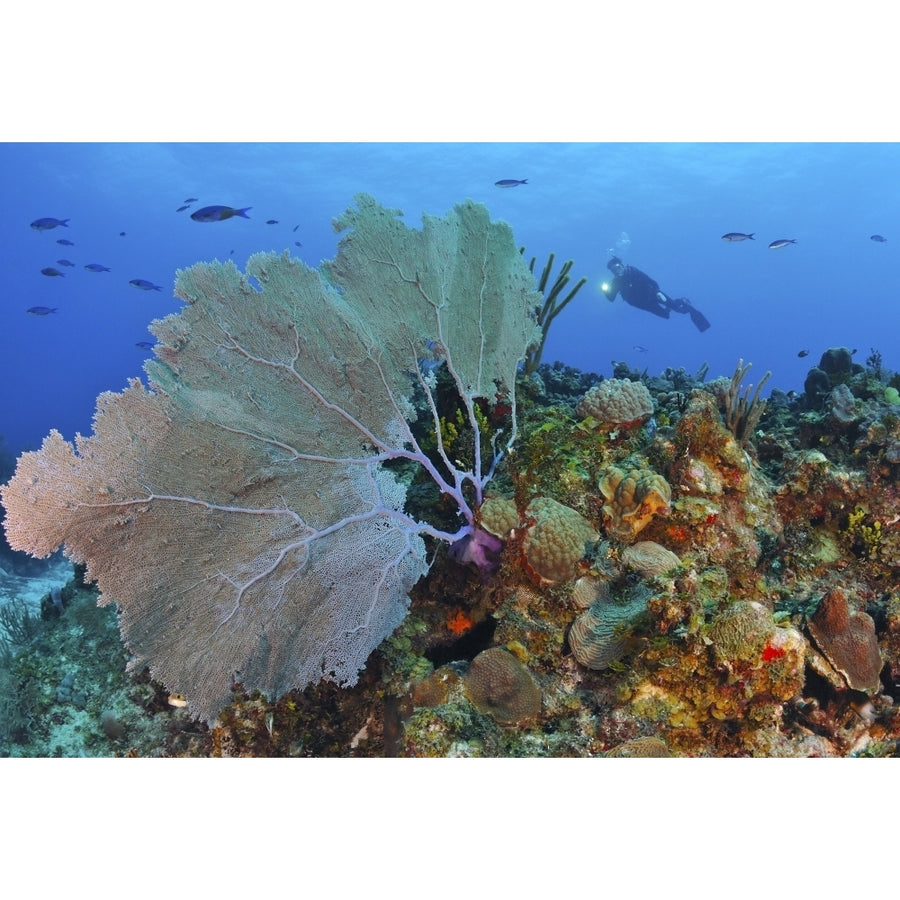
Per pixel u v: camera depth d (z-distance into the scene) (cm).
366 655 149
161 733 163
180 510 132
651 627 137
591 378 344
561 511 158
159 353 133
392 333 159
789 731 132
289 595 142
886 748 129
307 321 147
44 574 433
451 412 198
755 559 166
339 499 149
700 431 170
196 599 133
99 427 127
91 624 195
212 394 137
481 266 174
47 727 169
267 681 140
